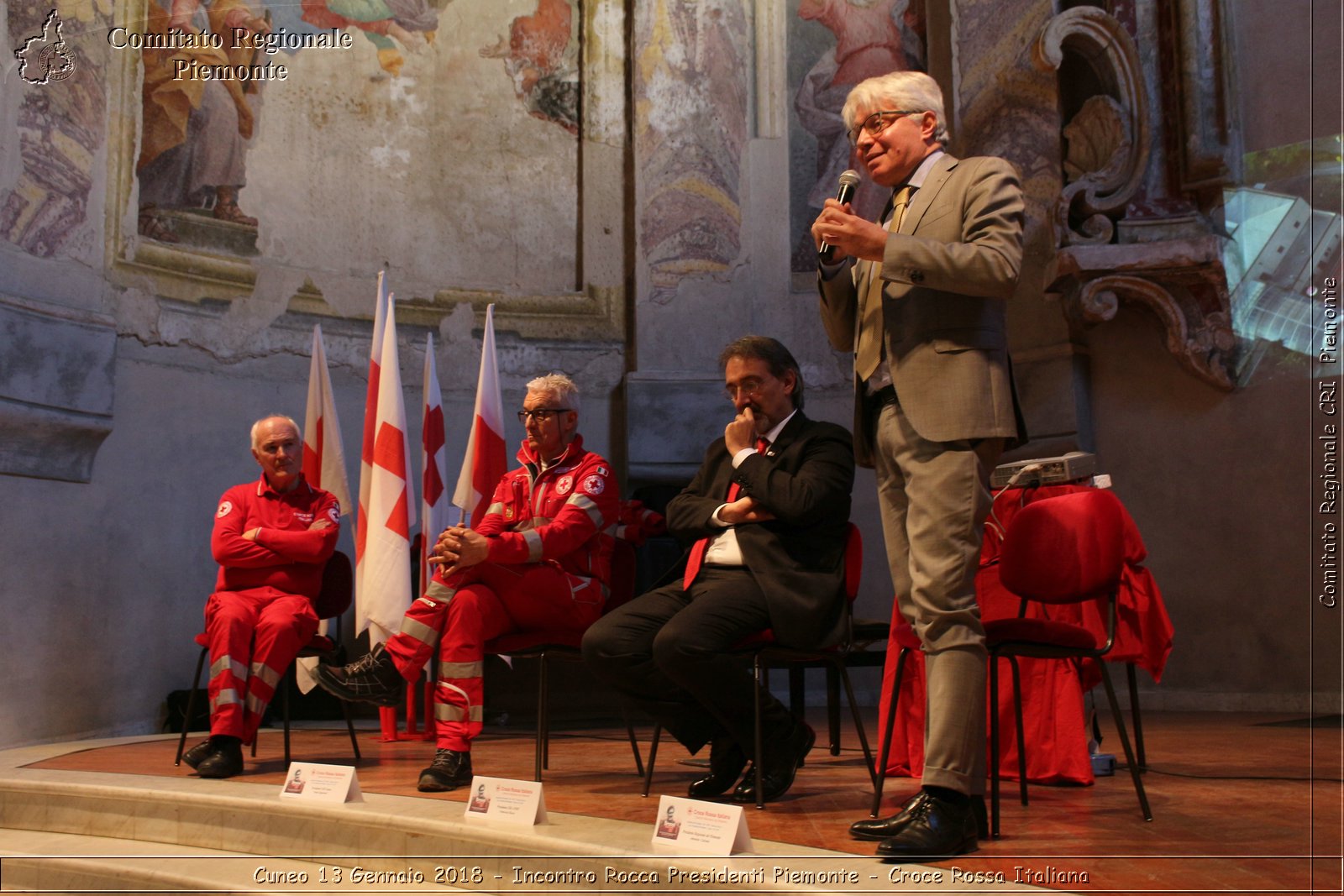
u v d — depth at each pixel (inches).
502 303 282.4
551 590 132.5
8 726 191.6
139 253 228.4
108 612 213.3
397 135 275.9
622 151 294.2
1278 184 223.9
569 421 147.4
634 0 295.3
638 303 285.1
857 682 276.1
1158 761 147.3
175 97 239.0
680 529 126.4
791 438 125.8
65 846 126.9
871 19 288.2
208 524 235.6
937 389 92.4
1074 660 132.8
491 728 212.8
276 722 223.6
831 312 107.1
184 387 233.9
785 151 290.7
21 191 198.8
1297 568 214.4
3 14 197.5
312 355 247.6
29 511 199.9
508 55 289.9
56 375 201.5
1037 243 242.5
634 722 220.8
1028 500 142.7
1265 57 227.8
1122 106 232.8
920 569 91.4
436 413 212.8
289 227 257.4
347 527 257.8
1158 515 229.9
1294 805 111.8
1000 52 253.4
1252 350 223.0
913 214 98.6
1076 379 235.9
